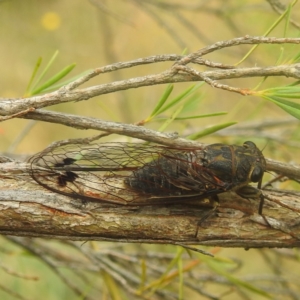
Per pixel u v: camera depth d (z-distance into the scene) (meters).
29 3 0.79
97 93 0.41
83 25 0.80
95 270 0.48
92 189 0.42
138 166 0.42
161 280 0.45
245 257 0.73
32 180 0.41
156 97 0.76
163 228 0.42
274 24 0.41
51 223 0.41
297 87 0.40
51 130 0.83
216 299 0.47
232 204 0.42
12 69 0.83
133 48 0.77
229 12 0.52
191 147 0.43
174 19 0.78
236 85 0.70
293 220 0.42
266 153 0.50
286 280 0.49
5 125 0.82
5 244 0.59
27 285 0.59
